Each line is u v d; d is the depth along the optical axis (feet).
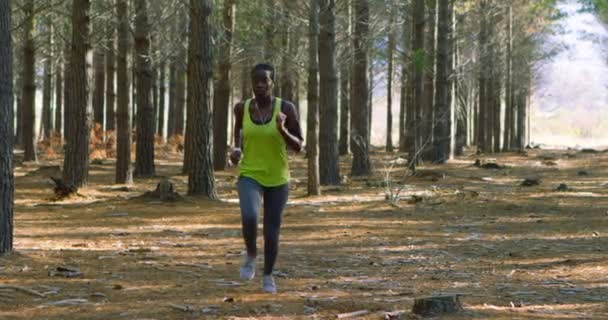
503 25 146.10
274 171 21.94
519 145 176.55
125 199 54.03
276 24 83.20
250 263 22.70
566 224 41.96
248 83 117.08
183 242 35.12
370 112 149.28
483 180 74.54
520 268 28.63
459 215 46.37
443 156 98.53
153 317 19.72
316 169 58.13
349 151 126.52
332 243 35.24
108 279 25.16
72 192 55.01
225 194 61.26
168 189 52.49
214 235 37.65
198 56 53.83
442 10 94.73
